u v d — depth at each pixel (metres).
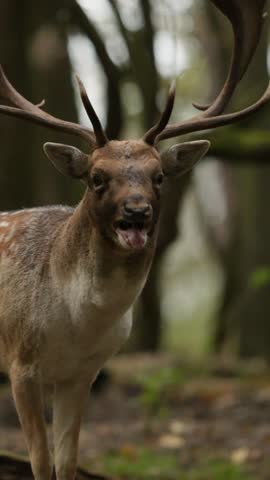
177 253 40.16
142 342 21.05
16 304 7.35
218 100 7.55
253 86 21.50
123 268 6.84
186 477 10.14
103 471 10.23
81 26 17.05
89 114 6.78
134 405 13.36
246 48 7.48
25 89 17.52
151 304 20.55
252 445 11.19
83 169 6.99
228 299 25.44
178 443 11.28
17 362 7.36
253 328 22.80
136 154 6.73
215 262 36.81
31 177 18.00
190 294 41.00
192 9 27.20
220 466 10.29
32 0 17.58
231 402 13.30
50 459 7.24
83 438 11.66
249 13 7.44
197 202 32.75
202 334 36.53
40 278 7.29
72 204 18.75
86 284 6.97
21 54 17.41
